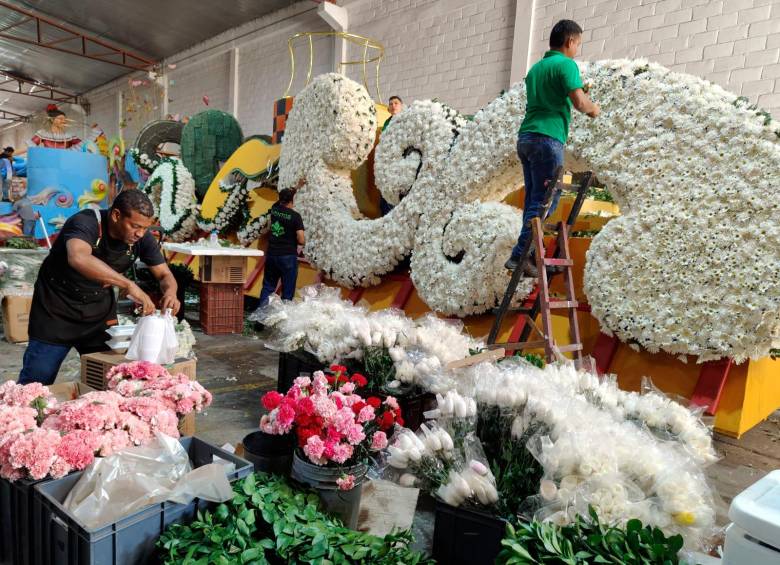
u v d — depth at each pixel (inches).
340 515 78.9
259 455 86.1
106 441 66.5
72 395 93.5
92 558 54.2
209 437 121.9
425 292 193.9
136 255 108.0
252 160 308.5
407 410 109.5
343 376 95.1
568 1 257.6
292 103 290.5
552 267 141.4
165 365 107.3
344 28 378.9
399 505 91.1
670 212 135.8
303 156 248.5
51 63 735.7
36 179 444.5
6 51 717.3
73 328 103.6
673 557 54.6
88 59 685.9
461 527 71.2
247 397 151.3
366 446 81.2
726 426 127.8
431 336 124.3
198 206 350.6
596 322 154.9
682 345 132.0
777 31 197.9
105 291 107.2
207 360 190.2
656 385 138.5
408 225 205.8
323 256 242.7
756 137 126.5
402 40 340.8
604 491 64.3
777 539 40.2
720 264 128.3
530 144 136.9
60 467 62.5
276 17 442.9
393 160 216.4
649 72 144.9
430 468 75.0
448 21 314.2
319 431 78.2
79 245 93.0
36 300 100.9
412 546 81.4
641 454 70.0
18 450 62.0
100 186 471.2
